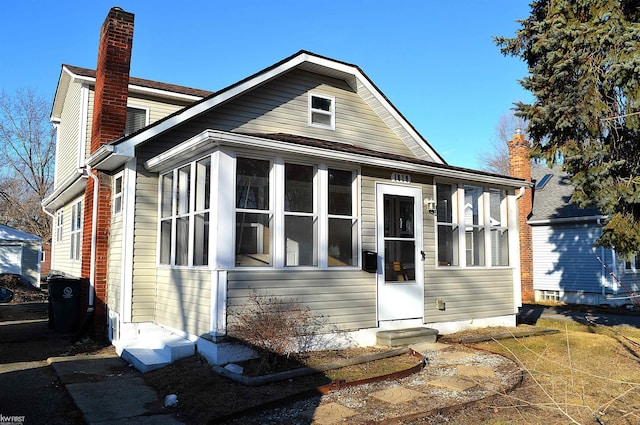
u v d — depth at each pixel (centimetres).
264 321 670
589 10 888
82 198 1274
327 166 821
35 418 523
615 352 827
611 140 891
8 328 1126
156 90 1330
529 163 1955
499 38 1006
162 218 882
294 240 777
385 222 895
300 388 589
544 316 1402
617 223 898
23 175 3834
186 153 766
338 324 802
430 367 708
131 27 1000
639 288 1770
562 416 515
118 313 873
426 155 1170
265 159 755
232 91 901
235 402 537
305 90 1028
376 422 485
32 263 2409
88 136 1295
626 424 488
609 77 834
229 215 705
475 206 1061
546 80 912
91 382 649
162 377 646
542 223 1877
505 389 594
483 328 1020
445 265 990
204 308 709
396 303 887
